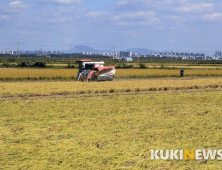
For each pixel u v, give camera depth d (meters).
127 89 38.59
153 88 40.25
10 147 14.83
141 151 14.26
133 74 65.50
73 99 30.84
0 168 12.30
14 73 63.12
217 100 30.88
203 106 27.22
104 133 17.42
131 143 15.48
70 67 95.38
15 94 33.34
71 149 14.53
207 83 46.28
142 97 32.50
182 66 113.31
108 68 49.03
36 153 14.05
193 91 39.41
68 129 18.27
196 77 64.88
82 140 15.95
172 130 17.92
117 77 62.31
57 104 27.61
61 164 12.79
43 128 18.62
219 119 21.28
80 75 48.34
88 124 19.58
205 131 17.77
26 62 100.25
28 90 35.91
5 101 29.64
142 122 20.19
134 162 13.08
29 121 20.73
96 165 12.70
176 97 32.75
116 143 15.53
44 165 12.68
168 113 23.41
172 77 64.38
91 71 47.94
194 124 19.59
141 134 17.08
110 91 37.66
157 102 29.28
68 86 39.84
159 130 17.92
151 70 79.88
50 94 34.69
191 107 26.62
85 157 13.51
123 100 30.42
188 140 15.98
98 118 21.61
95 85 41.31
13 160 13.20
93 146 14.98
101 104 27.86
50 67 97.69
